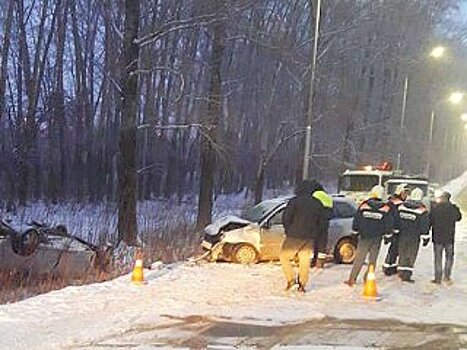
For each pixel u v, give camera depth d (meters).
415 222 14.12
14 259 14.26
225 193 46.06
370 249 12.83
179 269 14.84
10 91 41.25
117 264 16.17
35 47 40.94
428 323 10.27
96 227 23.17
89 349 7.99
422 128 62.78
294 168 44.19
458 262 18.31
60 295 11.23
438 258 14.24
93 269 15.29
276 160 43.19
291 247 12.41
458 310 11.36
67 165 43.25
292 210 12.39
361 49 42.69
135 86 19.64
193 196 45.50
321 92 34.81
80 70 44.47
